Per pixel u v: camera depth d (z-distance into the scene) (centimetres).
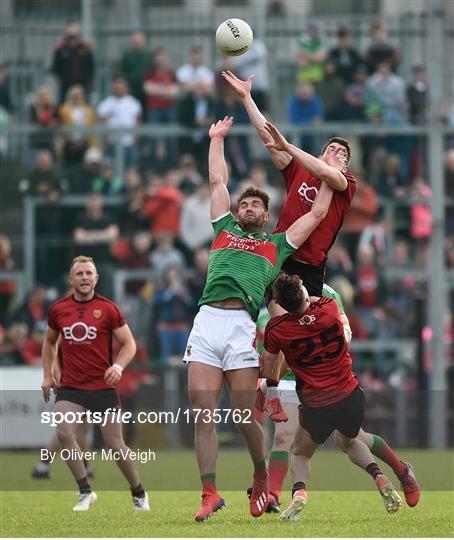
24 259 7744
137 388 6269
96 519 3309
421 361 6869
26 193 7850
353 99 8088
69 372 3650
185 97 8075
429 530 2961
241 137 7938
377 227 7694
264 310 4144
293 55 8812
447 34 8619
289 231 3309
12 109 8612
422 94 8100
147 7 9519
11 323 7138
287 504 3856
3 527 3069
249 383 3186
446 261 7919
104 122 8181
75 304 3641
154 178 8000
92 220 7662
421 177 8044
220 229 3325
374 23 8256
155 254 7575
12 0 9262
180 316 7256
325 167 3291
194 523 3136
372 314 7500
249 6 9544
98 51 8781
